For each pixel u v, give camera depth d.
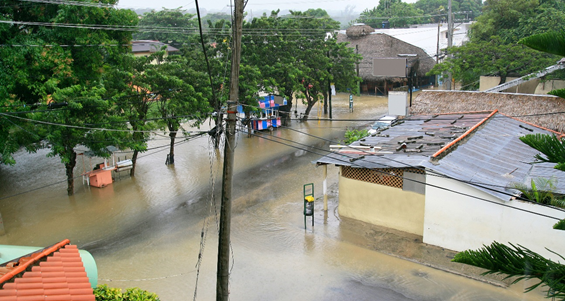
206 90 23.66
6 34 17.16
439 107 25.20
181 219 18.19
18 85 18.47
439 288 12.73
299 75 31.05
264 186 21.69
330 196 20.33
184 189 21.61
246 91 25.64
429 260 14.19
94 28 19.02
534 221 12.96
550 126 21.62
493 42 38.09
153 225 17.69
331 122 35.22
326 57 33.12
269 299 12.60
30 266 8.46
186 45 28.70
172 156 25.55
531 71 32.53
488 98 24.00
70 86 18.39
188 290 13.09
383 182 16.50
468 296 12.28
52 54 17.52
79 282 8.31
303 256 14.95
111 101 19.09
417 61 41.81
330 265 14.30
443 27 57.16
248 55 29.25
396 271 13.74
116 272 14.10
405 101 27.84
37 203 20.27
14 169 25.59
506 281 12.86
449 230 14.59
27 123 17.62
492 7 40.94
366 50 47.22
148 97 22.39
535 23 36.53
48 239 16.59
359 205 17.33
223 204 9.62
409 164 15.22
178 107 22.36
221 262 9.80
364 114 37.97
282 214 18.38
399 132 21.02
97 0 19.44
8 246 10.28
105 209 19.41
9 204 20.22
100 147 19.52
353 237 16.08
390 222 16.56
